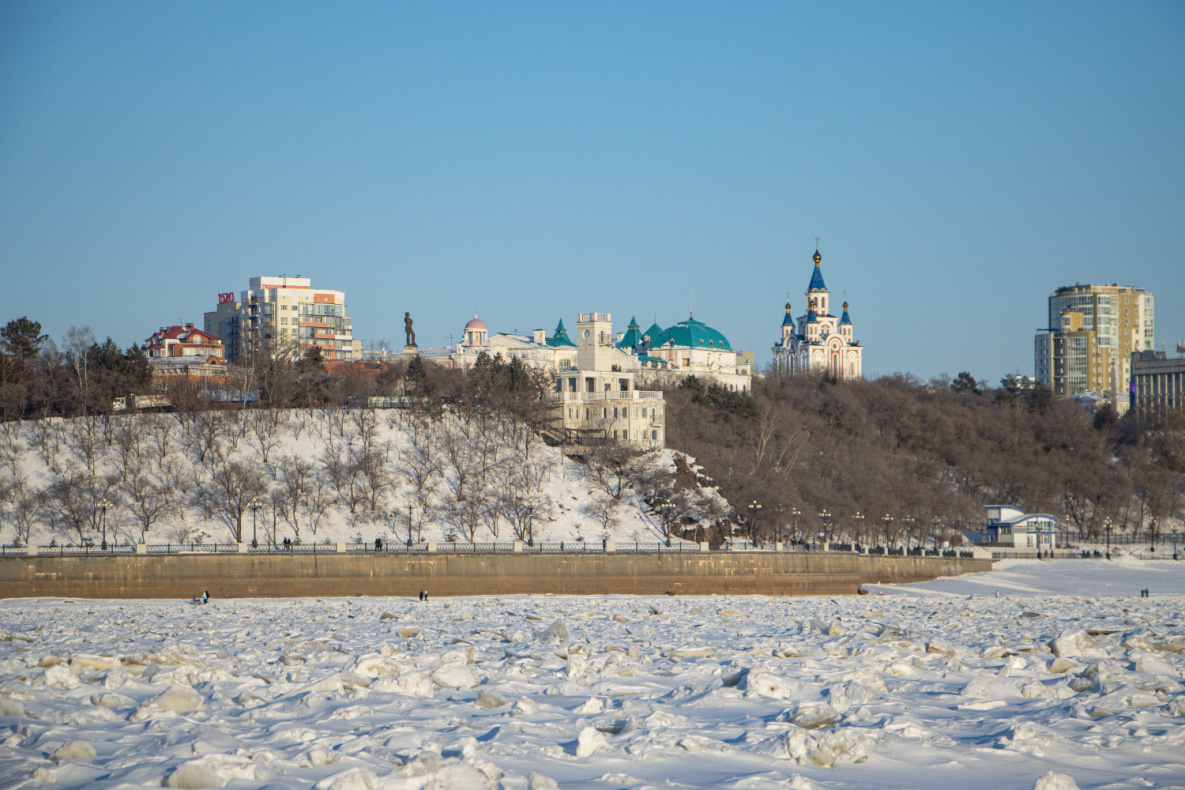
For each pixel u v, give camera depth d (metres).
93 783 24.44
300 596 130.88
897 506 192.75
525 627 71.81
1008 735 30.34
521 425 199.25
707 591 145.50
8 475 162.00
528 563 140.00
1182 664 47.59
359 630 70.88
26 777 24.73
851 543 179.38
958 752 28.80
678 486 179.88
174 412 193.12
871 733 30.00
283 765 26.09
